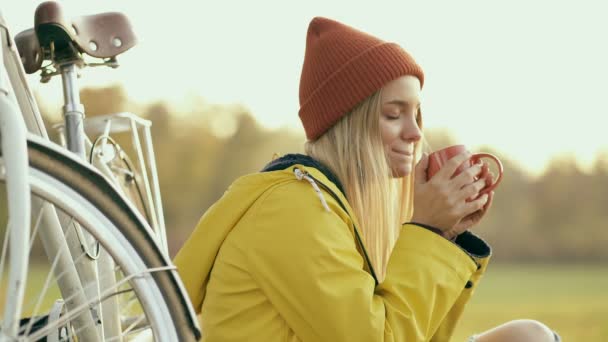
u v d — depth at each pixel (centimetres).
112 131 231
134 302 206
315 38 206
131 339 190
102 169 210
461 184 186
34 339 123
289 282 175
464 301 196
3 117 120
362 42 198
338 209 183
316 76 201
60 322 136
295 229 176
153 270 131
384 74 193
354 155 196
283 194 182
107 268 181
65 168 126
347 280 173
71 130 191
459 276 183
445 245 183
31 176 123
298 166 187
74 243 169
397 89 195
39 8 187
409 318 173
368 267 185
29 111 163
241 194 187
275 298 177
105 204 129
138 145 223
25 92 162
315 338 175
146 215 226
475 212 194
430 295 177
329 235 176
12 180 117
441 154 191
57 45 190
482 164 190
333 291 171
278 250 176
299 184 184
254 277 179
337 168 197
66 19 190
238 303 182
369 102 195
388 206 197
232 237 185
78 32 193
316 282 171
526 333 197
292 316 176
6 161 118
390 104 195
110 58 201
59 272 161
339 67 197
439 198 185
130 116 221
